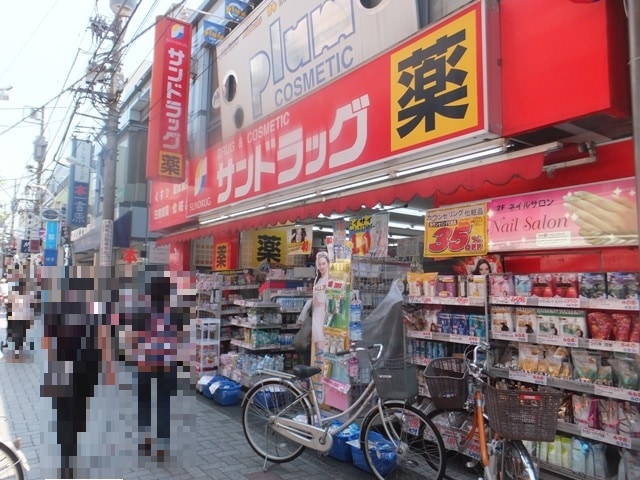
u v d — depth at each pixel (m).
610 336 3.33
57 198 27.66
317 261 5.72
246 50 7.84
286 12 6.81
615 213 3.43
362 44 5.51
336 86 5.29
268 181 6.43
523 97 3.52
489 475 3.15
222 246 9.69
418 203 6.48
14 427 5.21
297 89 6.62
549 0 3.41
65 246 23.12
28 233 30.59
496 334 3.93
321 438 4.02
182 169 8.48
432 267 5.14
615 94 3.04
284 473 4.16
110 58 10.16
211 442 4.89
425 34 4.19
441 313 4.46
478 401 3.36
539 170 3.46
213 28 9.09
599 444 3.44
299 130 5.89
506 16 3.71
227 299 8.19
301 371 4.27
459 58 3.85
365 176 4.90
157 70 8.45
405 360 4.16
